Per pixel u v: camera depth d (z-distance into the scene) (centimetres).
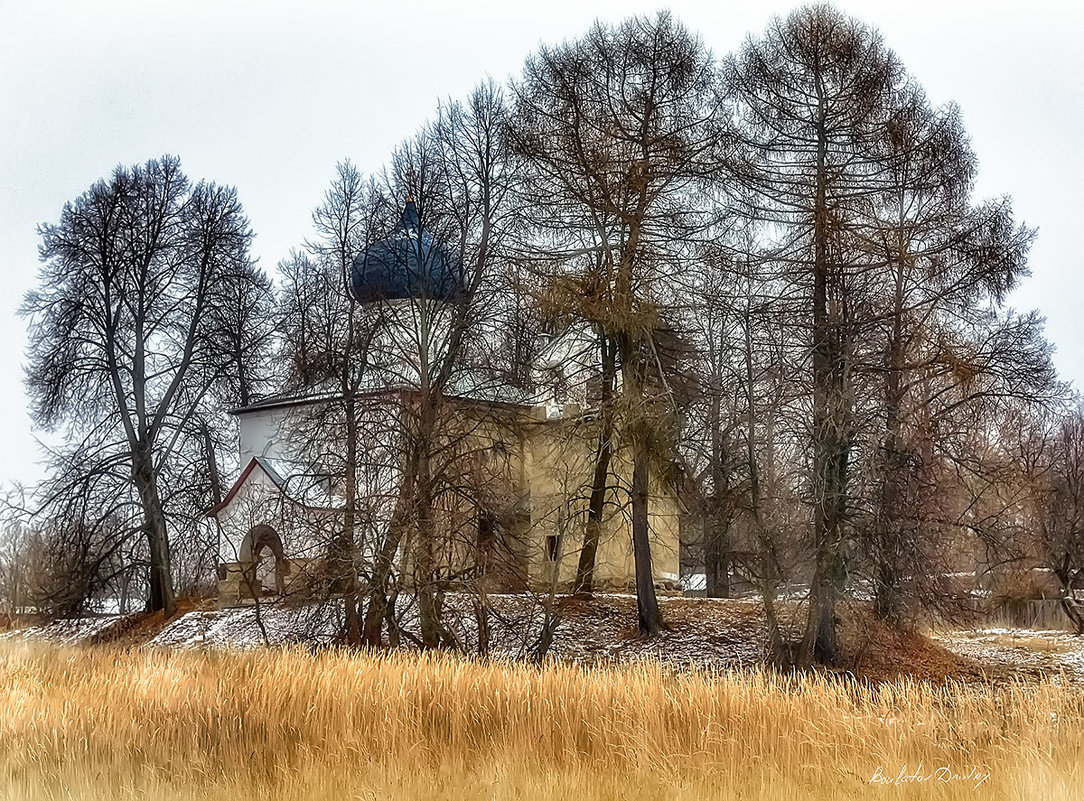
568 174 3672
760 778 1488
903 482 3194
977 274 3344
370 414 3562
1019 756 1574
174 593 4900
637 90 3744
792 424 3216
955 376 3212
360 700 1895
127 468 4694
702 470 3581
